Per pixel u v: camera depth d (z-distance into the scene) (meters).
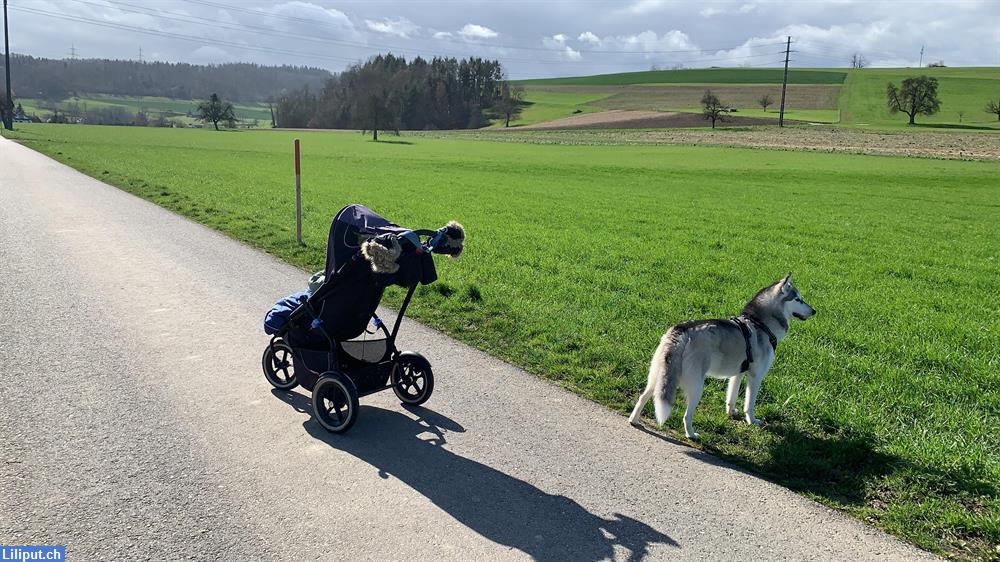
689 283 13.21
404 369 7.12
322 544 4.54
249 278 12.31
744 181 41.22
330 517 4.88
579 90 198.62
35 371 7.38
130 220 18.17
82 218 18.00
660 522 5.00
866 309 11.59
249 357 8.17
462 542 4.64
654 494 5.40
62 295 10.49
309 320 6.73
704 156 64.00
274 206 22.25
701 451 6.21
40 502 4.90
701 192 34.31
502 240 17.62
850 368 8.42
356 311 6.50
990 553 4.69
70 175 29.55
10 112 86.56
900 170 49.31
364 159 54.00
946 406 7.19
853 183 40.94
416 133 126.88
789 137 89.81
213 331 9.09
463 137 110.25
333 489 5.28
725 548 4.70
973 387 7.67
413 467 5.70
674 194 32.94
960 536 4.89
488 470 5.70
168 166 37.84
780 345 9.34
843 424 6.64
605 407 7.16
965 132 94.62
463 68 187.38
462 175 40.97
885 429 6.53
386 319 10.17
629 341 9.12
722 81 192.12
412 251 6.12
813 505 5.30
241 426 6.33
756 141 85.12
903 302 12.30
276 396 7.09
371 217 6.44
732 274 14.14
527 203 27.03
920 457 5.89
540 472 5.70
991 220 26.09
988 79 161.75
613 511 5.12
